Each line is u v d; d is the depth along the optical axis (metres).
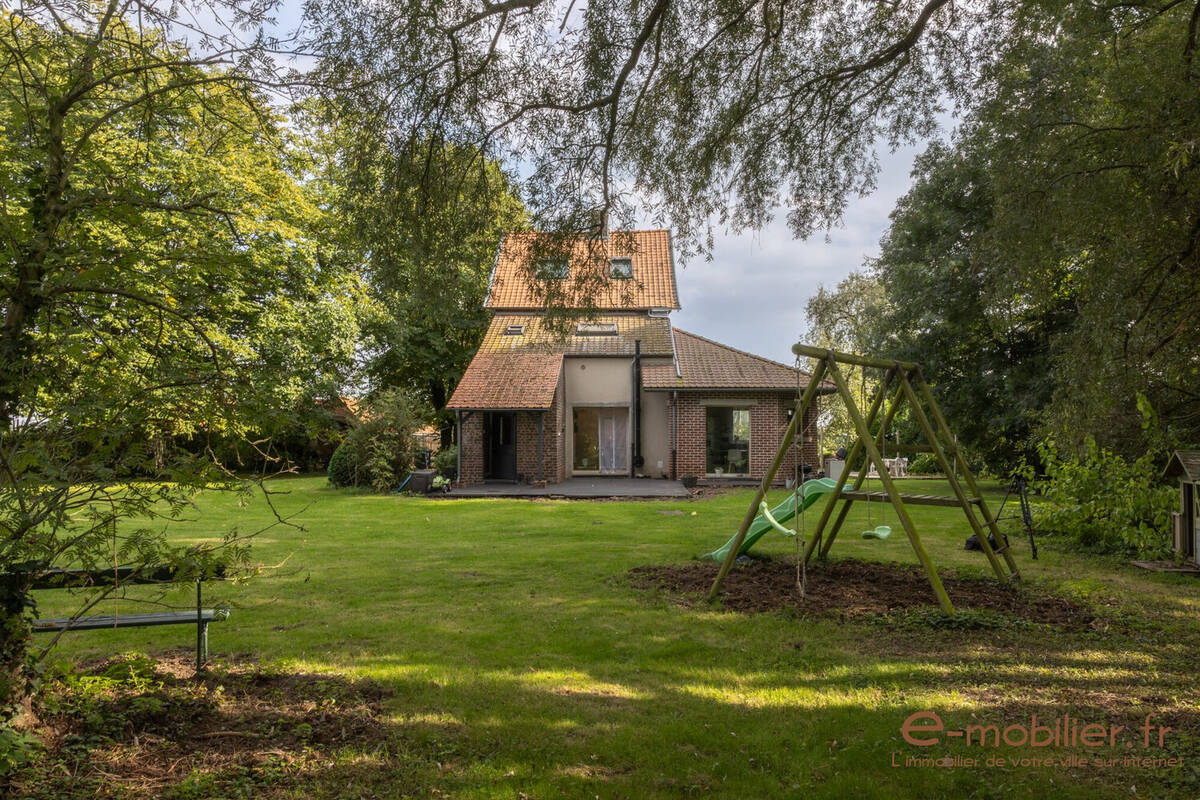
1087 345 8.15
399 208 7.79
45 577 3.97
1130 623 6.38
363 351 29.52
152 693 4.55
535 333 24.97
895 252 23.64
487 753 3.86
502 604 7.22
